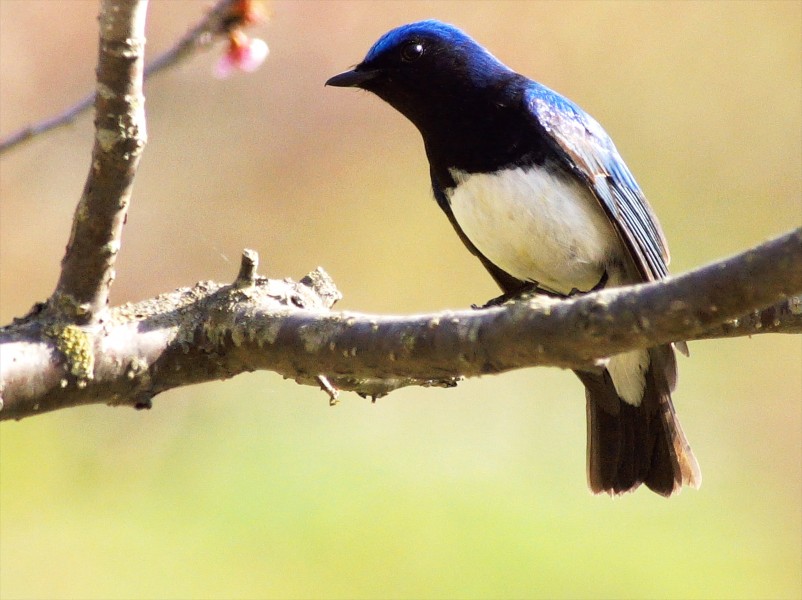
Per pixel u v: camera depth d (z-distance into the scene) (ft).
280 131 45.85
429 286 48.14
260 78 45.57
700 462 46.65
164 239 44.73
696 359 51.08
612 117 50.39
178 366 17.65
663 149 51.08
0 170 42.91
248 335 17.31
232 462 42.01
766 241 12.43
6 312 42.42
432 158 26.45
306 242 46.21
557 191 25.02
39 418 40.27
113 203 16.10
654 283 13.14
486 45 47.96
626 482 26.61
